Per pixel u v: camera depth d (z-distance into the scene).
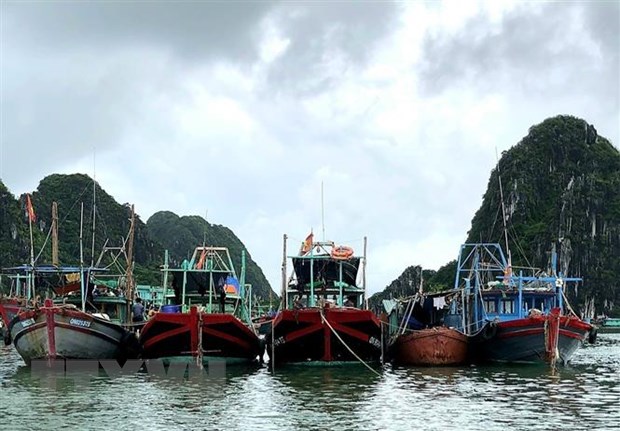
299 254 32.62
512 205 170.38
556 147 178.62
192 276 33.53
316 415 19.22
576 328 31.84
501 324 31.69
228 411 19.83
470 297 36.25
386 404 21.00
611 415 19.25
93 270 34.12
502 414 19.36
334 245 32.53
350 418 18.80
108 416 19.02
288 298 33.16
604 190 171.12
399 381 26.19
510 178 174.62
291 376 27.50
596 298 159.12
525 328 31.14
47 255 117.50
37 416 18.97
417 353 31.92
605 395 22.94
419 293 38.41
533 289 34.62
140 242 152.00
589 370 31.64
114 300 33.69
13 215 128.38
